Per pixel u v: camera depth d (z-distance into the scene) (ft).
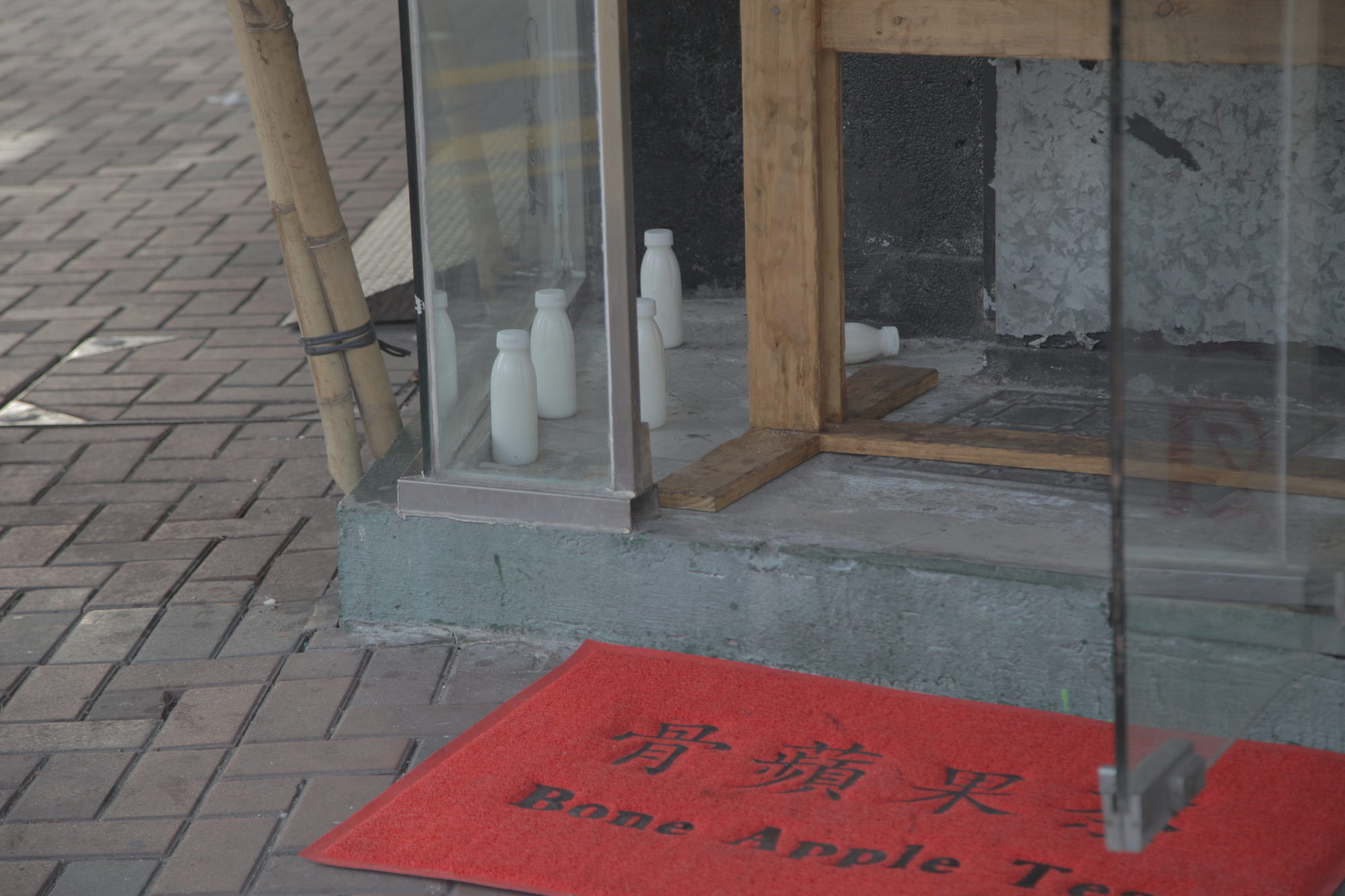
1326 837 8.67
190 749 10.52
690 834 8.98
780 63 11.82
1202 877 8.31
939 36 11.28
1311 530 8.78
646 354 13.06
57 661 11.90
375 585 12.01
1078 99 13.47
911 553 10.57
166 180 27.55
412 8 11.00
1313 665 9.62
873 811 9.11
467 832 9.14
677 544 11.03
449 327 11.44
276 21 11.64
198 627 12.34
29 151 29.84
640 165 17.76
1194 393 7.92
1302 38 9.23
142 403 17.63
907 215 15.89
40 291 21.85
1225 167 8.50
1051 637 10.12
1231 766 9.51
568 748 10.03
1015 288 14.20
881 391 13.74
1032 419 13.25
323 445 16.24
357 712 10.89
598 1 10.32
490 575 11.69
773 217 12.26
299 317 12.88
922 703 10.43
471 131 10.89
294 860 9.11
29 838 9.53
